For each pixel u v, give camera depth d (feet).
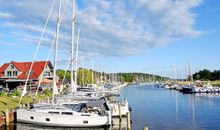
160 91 431.84
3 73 265.13
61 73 305.12
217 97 282.77
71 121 109.81
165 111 174.91
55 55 122.72
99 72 452.35
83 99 141.59
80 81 317.63
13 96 172.96
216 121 136.67
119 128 116.26
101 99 132.57
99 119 110.83
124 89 521.65
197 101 242.17
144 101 247.09
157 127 121.39
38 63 270.87
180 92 386.11
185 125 126.72
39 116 111.86
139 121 136.26
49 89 229.86
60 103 126.93
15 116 115.65
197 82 519.19
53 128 110.83
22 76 259.60
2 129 108.37
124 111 131.13
